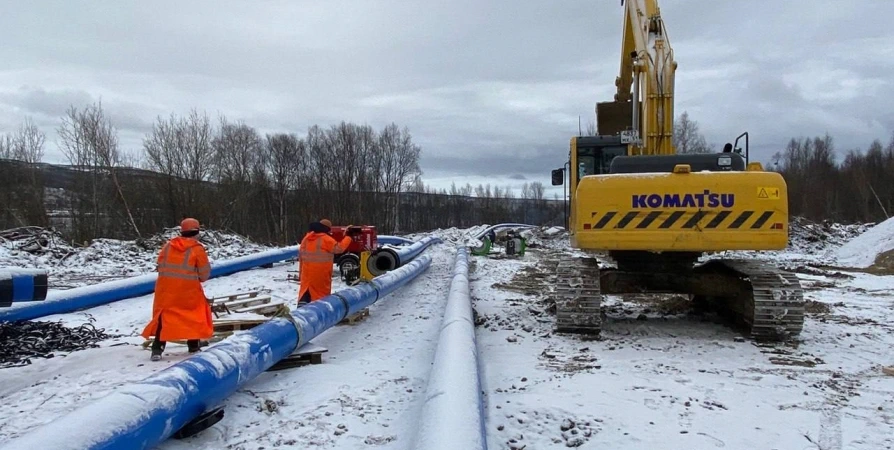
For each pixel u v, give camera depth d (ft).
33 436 10.06
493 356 20.79
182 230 21.15
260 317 26.55
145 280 36.37
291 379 18.24
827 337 23.39
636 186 22.25
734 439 13.33
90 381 18.10
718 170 23.85
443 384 13.97
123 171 104.63
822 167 209.36
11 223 90.94
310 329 20.30
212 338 23.30
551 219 185.68
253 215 144.66
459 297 27.14
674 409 15.20
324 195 161.17
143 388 12.26
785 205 21.34
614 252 25.36
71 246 61.77
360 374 18.83
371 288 29.25
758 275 22.82
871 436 13.41
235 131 138.10
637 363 19.60
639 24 30.63
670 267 25.05
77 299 30.22
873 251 65.57
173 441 13.48
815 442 13.12
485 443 11.79
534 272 50.98
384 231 175.11
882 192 176.76
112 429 10.76
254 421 14.78
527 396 16.21
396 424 14.61
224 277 46.62
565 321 23.76
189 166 113.91
